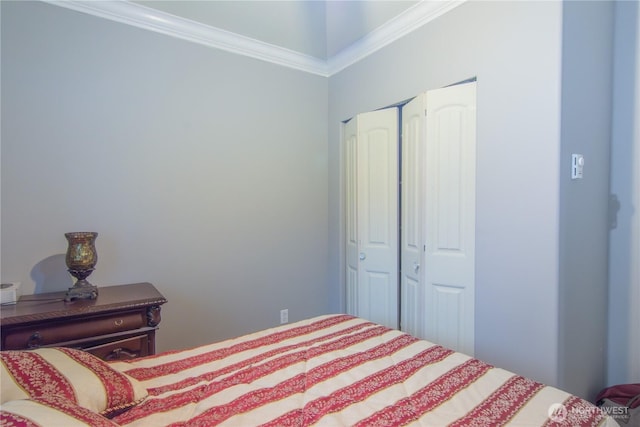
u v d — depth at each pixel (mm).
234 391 1078
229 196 2590
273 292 2832
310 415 950
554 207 1553
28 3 1874
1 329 1461
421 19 2168
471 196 1942
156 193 2287
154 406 999
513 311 1732
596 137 1787
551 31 1542
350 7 2307
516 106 1686
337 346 1422
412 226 2320
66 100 1985
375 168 2617
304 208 3000
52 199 1960
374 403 1007
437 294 2129
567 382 1639
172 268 2357
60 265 1982
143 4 2135
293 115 2910
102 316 1664
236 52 2590
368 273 2684
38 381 851
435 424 896
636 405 1670
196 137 2432
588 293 1781
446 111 2039
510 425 879
